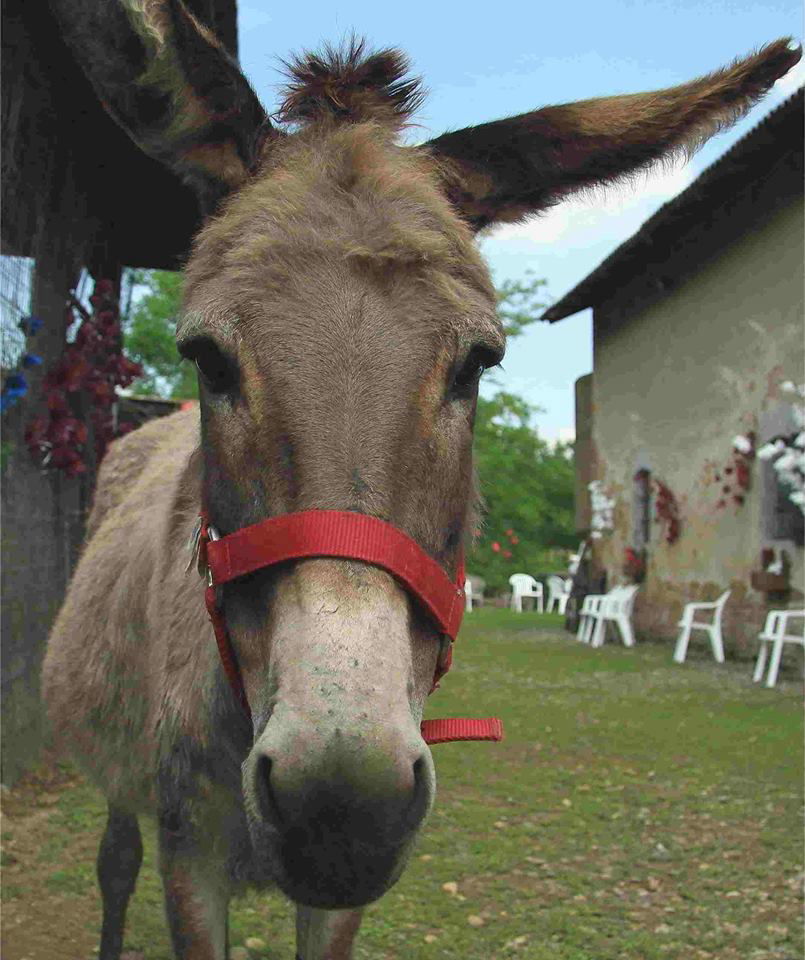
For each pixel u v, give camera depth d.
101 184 6.55
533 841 4.28
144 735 2.36
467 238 1.73
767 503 9.78
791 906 3.64
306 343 1.52
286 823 1.36
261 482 1.53
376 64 2.03
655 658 10.59
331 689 1.33
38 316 5.19
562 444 33.41
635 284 13.34
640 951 3.24
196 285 1.68
